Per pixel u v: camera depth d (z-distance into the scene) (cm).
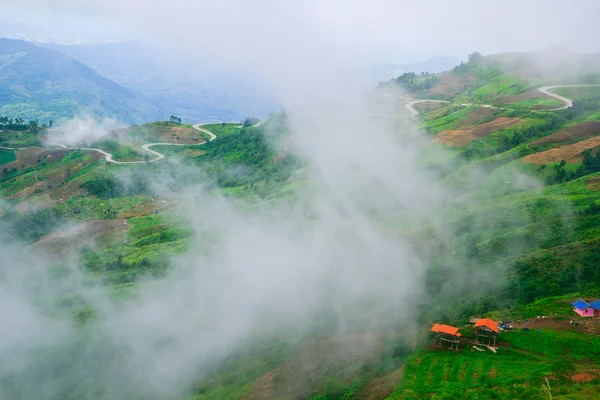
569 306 10112
